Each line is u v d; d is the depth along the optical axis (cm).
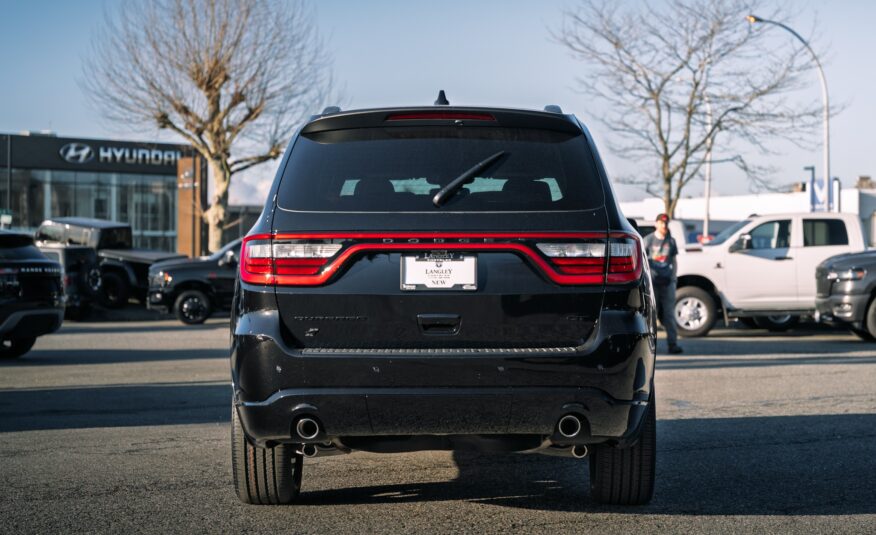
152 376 1035
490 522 440
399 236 389
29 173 5350
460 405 382
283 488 455
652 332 411
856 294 1456
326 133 425
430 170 408
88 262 2092
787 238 1641
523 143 418
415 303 388
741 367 1102
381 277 390
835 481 525
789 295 1627
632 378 392
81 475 538
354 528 429
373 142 418
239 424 445
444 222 392
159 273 1991
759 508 467
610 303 395
